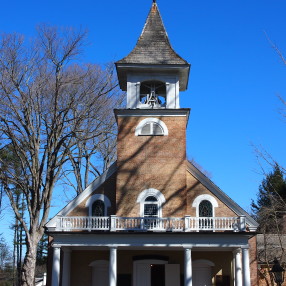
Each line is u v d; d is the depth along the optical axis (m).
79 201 30.70
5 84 29.48
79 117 31.58
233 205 30.41
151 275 30.22
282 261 33.19
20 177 34.78
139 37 34.16
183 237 27.00
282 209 36.31
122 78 34.25
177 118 31.61
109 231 27.16
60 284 30.33
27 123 31.03
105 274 30.41
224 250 29.84
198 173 31.06
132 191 30.23
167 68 32.22
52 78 31.28
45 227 29.59
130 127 31.48
